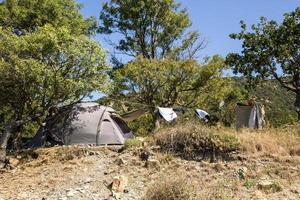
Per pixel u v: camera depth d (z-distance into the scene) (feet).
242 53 89.56
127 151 52.60
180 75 93.97
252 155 48.55
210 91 96.73
